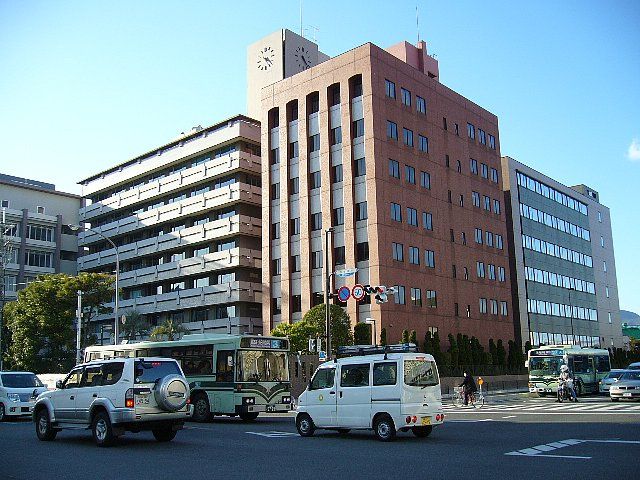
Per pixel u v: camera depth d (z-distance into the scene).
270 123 55.88
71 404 16.80
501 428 19.53
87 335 56.47
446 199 56.81
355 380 17.64
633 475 10.59
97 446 15.90
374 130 48.91
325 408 18.05
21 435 19.00
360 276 47.84
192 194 63.25
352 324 46.88
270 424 22.95
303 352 40.78
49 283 53.56
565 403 32.59
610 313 95.44
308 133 52.59
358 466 12.15
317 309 43.19
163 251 64.12
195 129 65.81
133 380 15.87
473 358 54.59
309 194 51.66
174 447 15.63
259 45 65.62
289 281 51.50
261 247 59.03
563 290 81.69
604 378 41.22
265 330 52.31
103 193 77.25
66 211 78.56
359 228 48.53
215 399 23.62
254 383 23.34
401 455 13.64
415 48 61.81
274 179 54.88
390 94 51.69
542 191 80.81
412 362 17.16
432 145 56.06
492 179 65.31
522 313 70.50
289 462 12.82
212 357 24.14
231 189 57.25
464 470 11.44
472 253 59.44
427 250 52.94
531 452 13.66
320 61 67.94
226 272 58.38
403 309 48.56
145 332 61.44
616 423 20.09
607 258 98.38
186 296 59.53
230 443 16.45
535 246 76.38
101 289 54.91
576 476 10.57
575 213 90.06
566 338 79.81
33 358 51.97
